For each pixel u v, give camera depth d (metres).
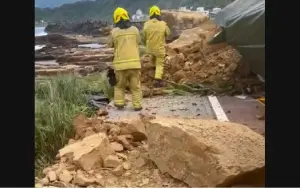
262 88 10.81
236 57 11.81
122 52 9.84
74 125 7.92
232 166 5.19
